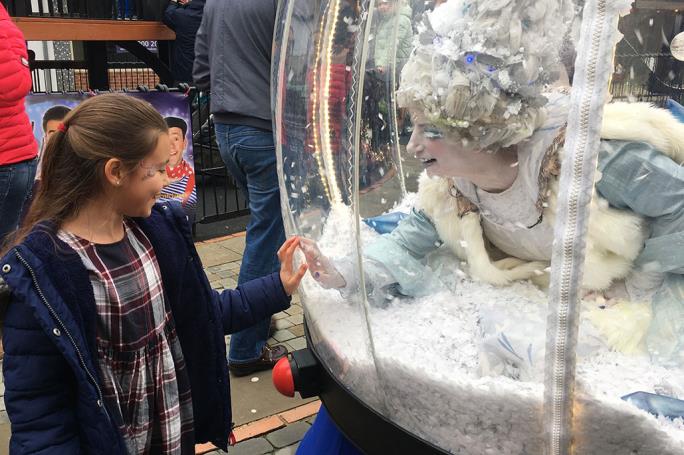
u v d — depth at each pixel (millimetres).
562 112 968
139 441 1385
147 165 1312
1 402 2576
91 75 5863
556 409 892
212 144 5113
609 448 930
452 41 984
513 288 1178
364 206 1265
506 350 1011
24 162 2789
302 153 1353
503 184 1098
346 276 1202
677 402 912
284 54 1384
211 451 2375
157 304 1400
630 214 1016
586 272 1017
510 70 951
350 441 1203
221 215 5191
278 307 1601
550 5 926
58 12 5285
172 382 1441
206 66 2879
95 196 1301
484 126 1008
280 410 2635
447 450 1044
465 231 1221
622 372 968
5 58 2602
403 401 1084
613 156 972
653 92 926
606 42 790
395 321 1192
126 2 5555
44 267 1202
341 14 1196
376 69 1157
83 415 1249
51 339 1184
